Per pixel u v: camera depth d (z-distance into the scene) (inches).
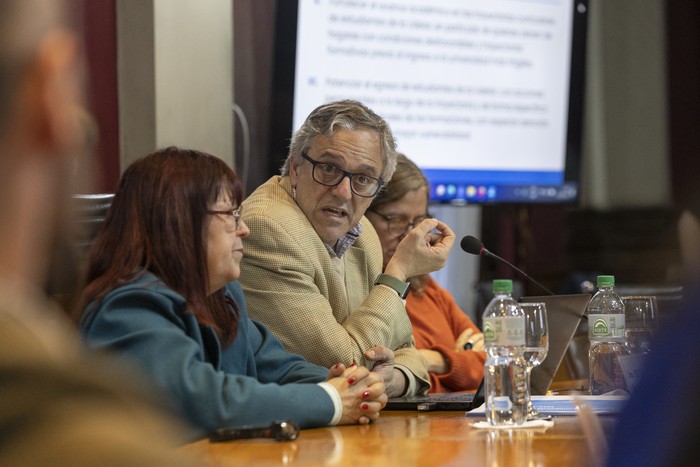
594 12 458.9
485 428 141.2
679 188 461.4
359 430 140.3
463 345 251.4
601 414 147.2
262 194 201.2
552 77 377.4
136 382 31.4
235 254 155.4
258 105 347.3
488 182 367.2
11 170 29.3
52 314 33.4
